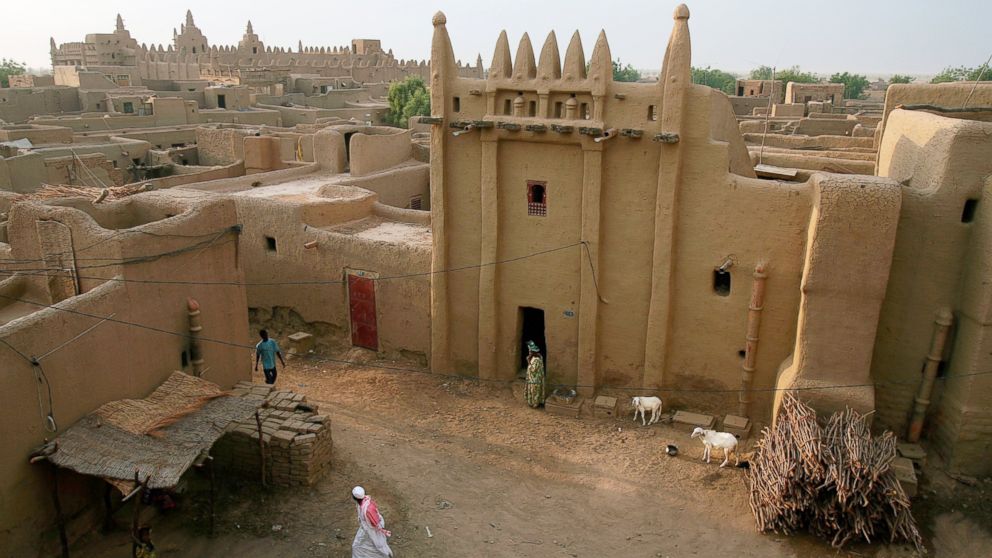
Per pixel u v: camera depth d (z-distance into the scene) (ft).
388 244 59.11
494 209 52.70
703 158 46.60
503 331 55.77
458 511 41.16
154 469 33.53
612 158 48.98
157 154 112.98
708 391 50.44
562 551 38.09
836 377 43.55
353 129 97.76
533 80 49.78
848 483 36.63
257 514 39.60
